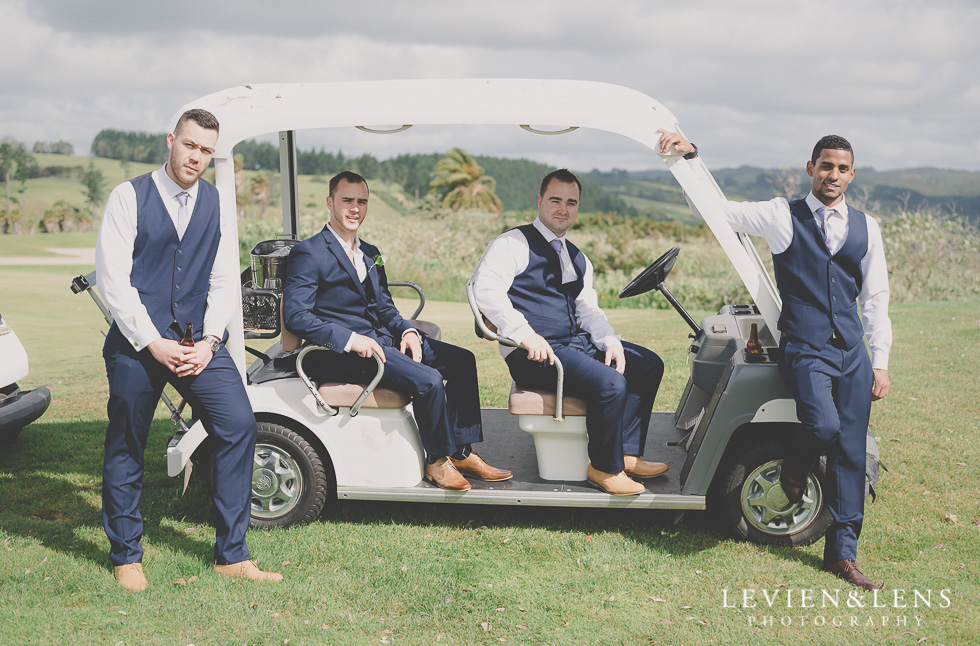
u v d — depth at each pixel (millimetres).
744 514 2963
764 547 2965
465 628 2412
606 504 2949
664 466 3137
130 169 109125
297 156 3719
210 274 2703
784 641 2359
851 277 2662
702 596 2619
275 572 2750
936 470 3816
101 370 6465
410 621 2443
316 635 2369
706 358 3387
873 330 2744
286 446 3025
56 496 3525
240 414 2666
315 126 2818
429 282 13180
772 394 2797
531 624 2436
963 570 2803
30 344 7727
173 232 2539
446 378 3082
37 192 89250
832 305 2637
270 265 3232
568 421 2996
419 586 2652
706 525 3174
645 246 19688
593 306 3236
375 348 2900
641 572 2779
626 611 2523
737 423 2822
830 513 2826
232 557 2703
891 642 2355
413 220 17422
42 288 12773
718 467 2959
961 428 4488
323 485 3074
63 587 2637
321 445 3064
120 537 2654
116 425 2607
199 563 2812
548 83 3010
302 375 2943
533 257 3041
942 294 11289
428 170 94938
